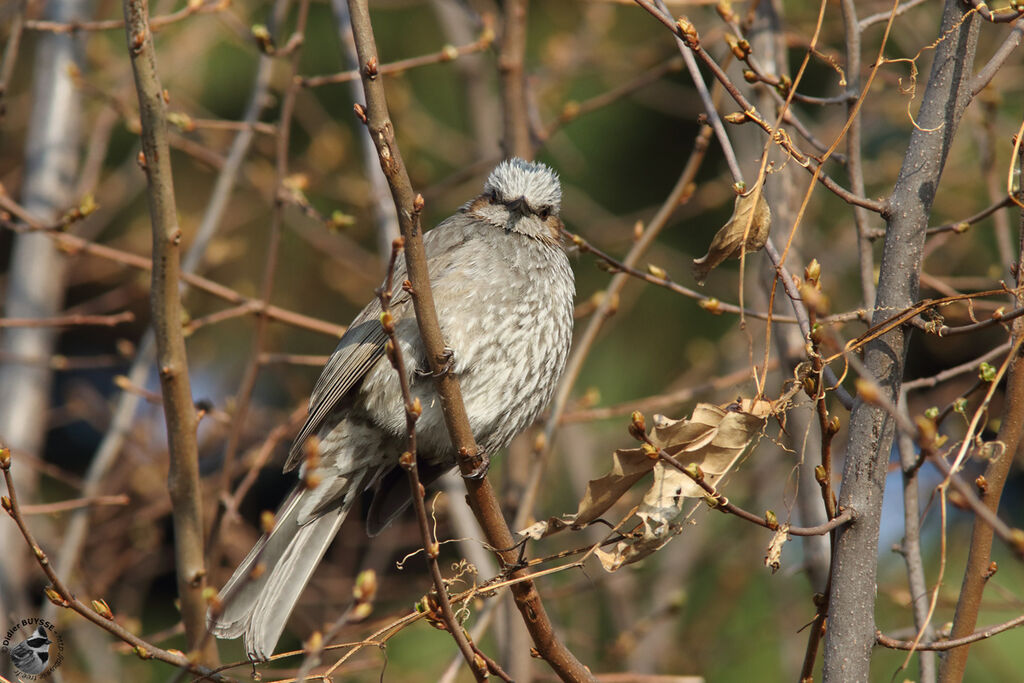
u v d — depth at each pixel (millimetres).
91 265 14500
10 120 15680
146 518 11641
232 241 13711
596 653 13039
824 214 14375
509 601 9133
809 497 8391
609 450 14188
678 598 10812
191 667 5770
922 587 6484
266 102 10445
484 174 13125
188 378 7371
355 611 5289
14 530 10477
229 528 9266
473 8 12492
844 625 5582
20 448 11180
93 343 17969
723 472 5703
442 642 13812
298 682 5441
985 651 11625
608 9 13617
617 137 15992
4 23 12820
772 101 8773
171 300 7180
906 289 5809
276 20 10328
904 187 5910
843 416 12336
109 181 14117
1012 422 5703
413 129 14344
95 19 12625
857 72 6863
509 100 10539
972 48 5969
